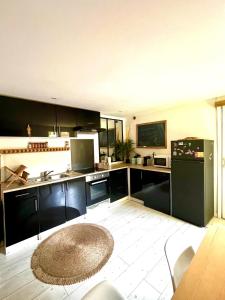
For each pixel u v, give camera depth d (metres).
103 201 3.57
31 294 1.62
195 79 2.11
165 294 1.60
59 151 3.42
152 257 2.11
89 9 0.96
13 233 2.26
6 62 1.55
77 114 3.45
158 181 3.42
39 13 0.98
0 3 0.89
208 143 2.85
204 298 0.77
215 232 1.34
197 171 2.79
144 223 2.97
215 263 1.00
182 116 3.57
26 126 2.70
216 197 3.11
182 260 1.16
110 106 3.44
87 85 2.21
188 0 0.92
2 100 2.47
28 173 2.75
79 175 3.11
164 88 2.42
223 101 2.88
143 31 1.17
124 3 0.93
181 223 2.94
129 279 1.78
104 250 1.48
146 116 4.34
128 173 4.10
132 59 1.57
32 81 2.02
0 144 2.68
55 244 1.56
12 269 1.95
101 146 4.35
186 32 1.20
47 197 2.61
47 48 1.35
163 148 3.99
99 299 0.79
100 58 1.54
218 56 1.55
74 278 1.20
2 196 2.19
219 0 0.92
